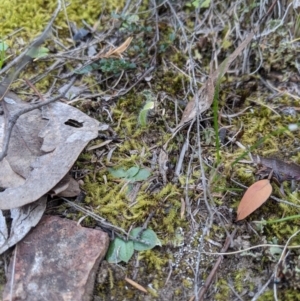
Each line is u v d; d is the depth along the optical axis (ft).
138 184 1.06
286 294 0.93
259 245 0.97
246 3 1.32
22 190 0.95
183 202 1.03
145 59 1.29
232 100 1.22
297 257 0.96
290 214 1.01
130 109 1.20
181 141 1.12
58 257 0.95
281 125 1.16
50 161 0.99
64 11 1.37
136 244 0.98
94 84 1.24
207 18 1.36
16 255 0.95
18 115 1.03
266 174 1.05
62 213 1.01
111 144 1.13
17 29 1.33
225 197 1.04
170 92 1.22
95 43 1.33
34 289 0.91
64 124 1.07
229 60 1.14
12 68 1.22
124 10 1.37
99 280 0.95
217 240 0.99
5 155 0.97
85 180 1.06
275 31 1.30
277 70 1.27
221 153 1.10
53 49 1.32
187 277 0.96
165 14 1.40
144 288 0.95
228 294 0.95
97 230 0.98
